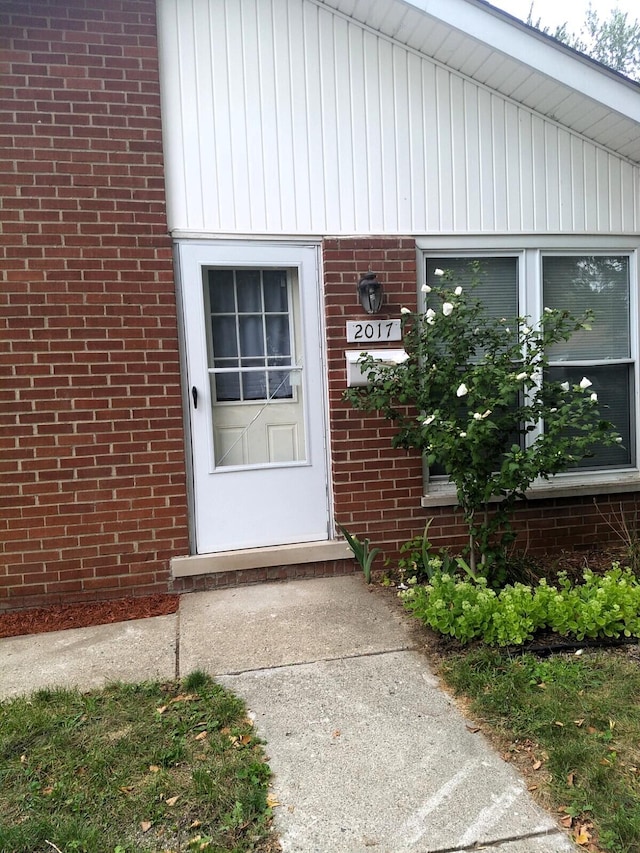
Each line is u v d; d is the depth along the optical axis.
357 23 4.50
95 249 4.13
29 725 2.63
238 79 4.35
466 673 3.02
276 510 4.56
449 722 2.68
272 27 4.39
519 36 4.27
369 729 2.64
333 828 2.07
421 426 4.00
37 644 3.55
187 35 4.26
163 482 4.30
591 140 4.92
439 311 4.32
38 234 4.05
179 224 4.30
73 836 2.00
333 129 4.52
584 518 5.01
